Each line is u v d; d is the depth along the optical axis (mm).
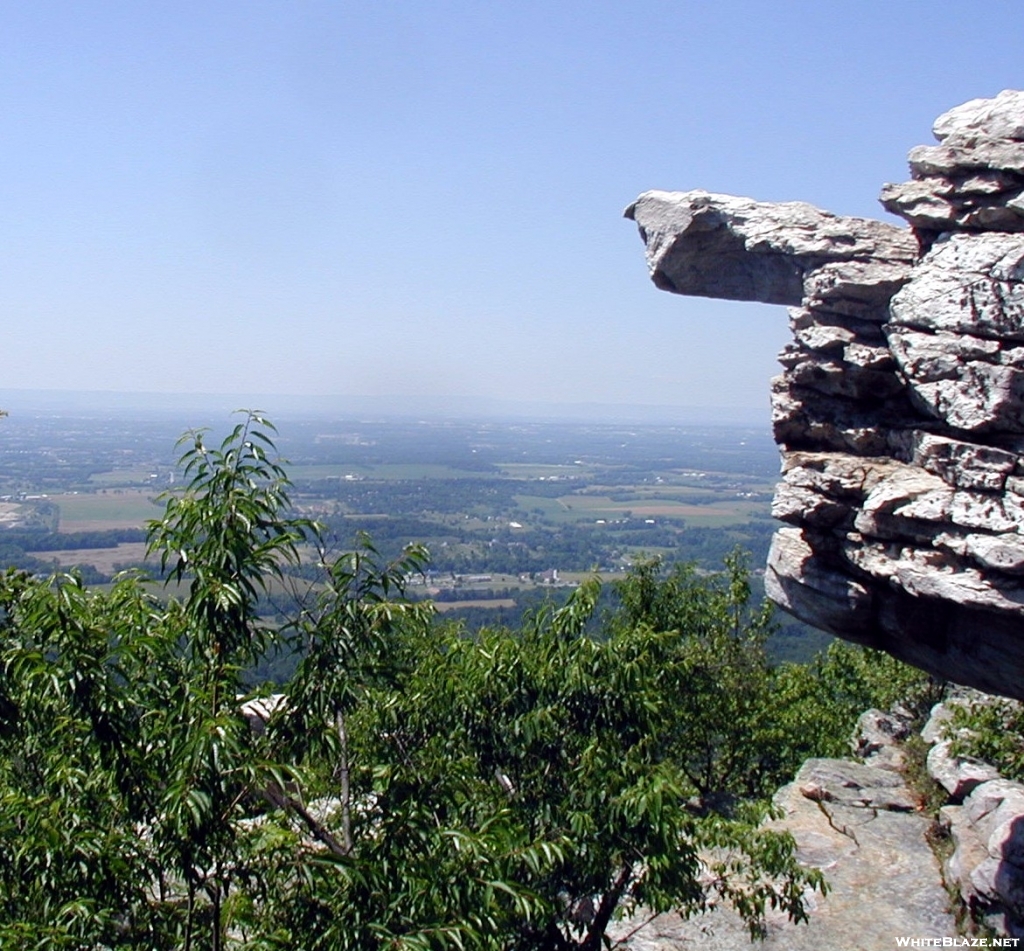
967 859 16141
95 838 8297
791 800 20375
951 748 19172
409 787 10570
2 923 8273
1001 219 11875
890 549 12125
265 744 9547
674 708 20656
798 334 13555
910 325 12281
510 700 12023
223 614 8781
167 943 8820
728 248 15320
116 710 8328
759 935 13664
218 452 9109
